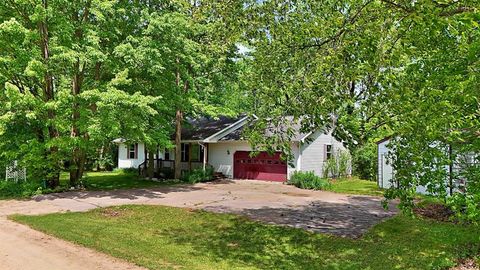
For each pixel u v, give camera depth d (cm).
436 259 691
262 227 962
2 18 1468
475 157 541
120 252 716
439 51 535
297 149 2167
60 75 1609
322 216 1116
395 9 422
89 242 786
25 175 1702
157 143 1880
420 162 435
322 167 2361
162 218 1073
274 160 2273
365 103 482
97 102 1424
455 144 534
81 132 1591
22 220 1015
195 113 2228
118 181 2200
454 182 553
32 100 1409
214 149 2558
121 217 1084
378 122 490
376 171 2262
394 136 458
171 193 1648
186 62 1858
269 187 1953
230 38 725
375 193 1708
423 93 454
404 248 770
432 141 471
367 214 1152
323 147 2384
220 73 2059
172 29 1619
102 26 1577
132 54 1510
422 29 442
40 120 1555
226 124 2580
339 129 550
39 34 1442
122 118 1506
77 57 1426
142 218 1072
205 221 1034
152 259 677
